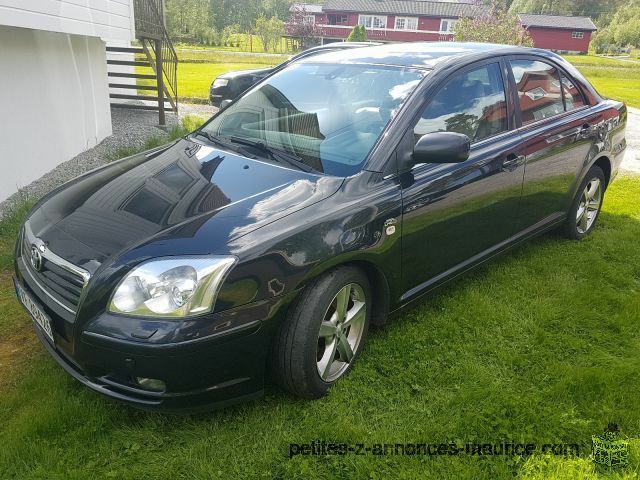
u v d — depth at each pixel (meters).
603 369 3.02
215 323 2.29
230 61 30.56
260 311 2.40
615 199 6.21
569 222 4.71
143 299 2.27
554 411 2.72
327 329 2.73
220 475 2.31
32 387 2.79
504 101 3.80
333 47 5.66
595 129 4.59
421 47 3.95
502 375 3.02
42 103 6.58
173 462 2.36
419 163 3.10
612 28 74.69
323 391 2.78
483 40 24.25
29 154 6.30
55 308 2.47
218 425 2.58
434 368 3.04
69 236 2.59
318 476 2.33
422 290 3.30
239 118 3.65
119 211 2.69
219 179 2.93
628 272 4.29
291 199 2.71
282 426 2.58
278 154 3.16
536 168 3.98
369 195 2.86
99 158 7.46
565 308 3.67
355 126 3.19
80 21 7.08
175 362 2.24
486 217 3.63
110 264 2.36
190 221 2.54
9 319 3.44
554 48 60.19
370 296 2.98
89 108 8.02
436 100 3.32
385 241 2.88
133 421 2.60
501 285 3.99
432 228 3.20
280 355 2.58
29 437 2.45
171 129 9.52
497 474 2.36
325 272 2.66
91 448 2.44
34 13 5.88
